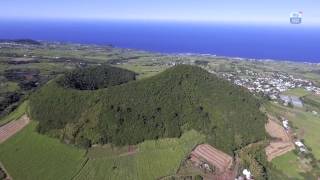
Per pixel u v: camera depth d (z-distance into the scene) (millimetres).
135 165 194125
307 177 198500
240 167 196875
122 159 198750
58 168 193875
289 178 195375
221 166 196375
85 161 197000
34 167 197375
